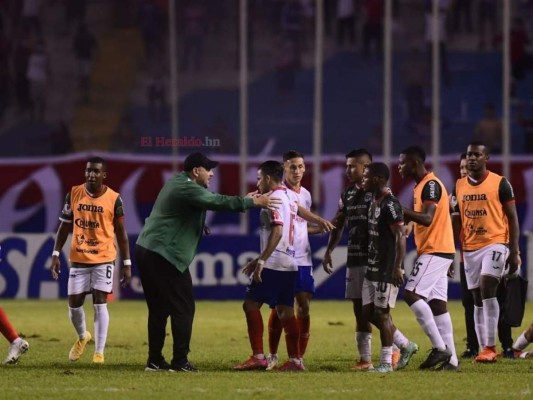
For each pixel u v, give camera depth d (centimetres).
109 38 11862
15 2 11606
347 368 3769
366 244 3712
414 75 11231
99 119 11356
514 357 4209
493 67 11256
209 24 11588
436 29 9725
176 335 3566
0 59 11488
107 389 3089
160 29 11594
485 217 4028
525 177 9981
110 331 5575
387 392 3050
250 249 7944
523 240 7744
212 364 3928
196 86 11488
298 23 11550
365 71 11431
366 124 11162
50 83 11494
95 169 4022
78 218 4022
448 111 11075
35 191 10331
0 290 7938
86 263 4006
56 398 2900
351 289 3744
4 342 4825
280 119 11275
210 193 3519
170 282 3544
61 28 11806
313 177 10144
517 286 4144
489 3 11344
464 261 4128
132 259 8056
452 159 10175
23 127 11306
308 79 11494
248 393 3009
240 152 10606
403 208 3541
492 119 10894
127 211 10212
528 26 11294
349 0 11512
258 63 11525
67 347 4681
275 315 3788
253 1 11588
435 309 3700
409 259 7719
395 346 3941
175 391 3048
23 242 7938
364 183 3541
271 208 3509
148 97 11456
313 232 4006
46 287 7944
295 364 3662
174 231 3531
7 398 2902
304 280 3803
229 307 7300
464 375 3497
